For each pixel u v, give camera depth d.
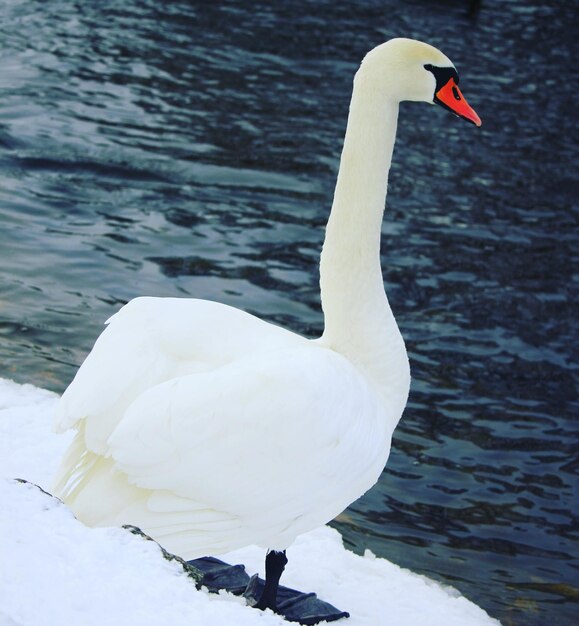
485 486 7.63
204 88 15.38
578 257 11.61
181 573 3.47
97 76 15.23
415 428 8.27
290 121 14.59
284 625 3.34
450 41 18.89
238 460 4.32
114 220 11.23
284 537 4.64
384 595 5.55
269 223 11.63
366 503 7.30
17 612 2.97
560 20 20.91
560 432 8.41
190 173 12.61
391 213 12.23
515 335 9.87
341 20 19.31
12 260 10.09
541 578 6.71
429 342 9.59
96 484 4.32
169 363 4.52
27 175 11.99
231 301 9.88
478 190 13.12
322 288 5.32
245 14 19.02
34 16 17.50
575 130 15.47
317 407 4.48
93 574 3.26
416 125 15.17
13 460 6.07
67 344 8.79
